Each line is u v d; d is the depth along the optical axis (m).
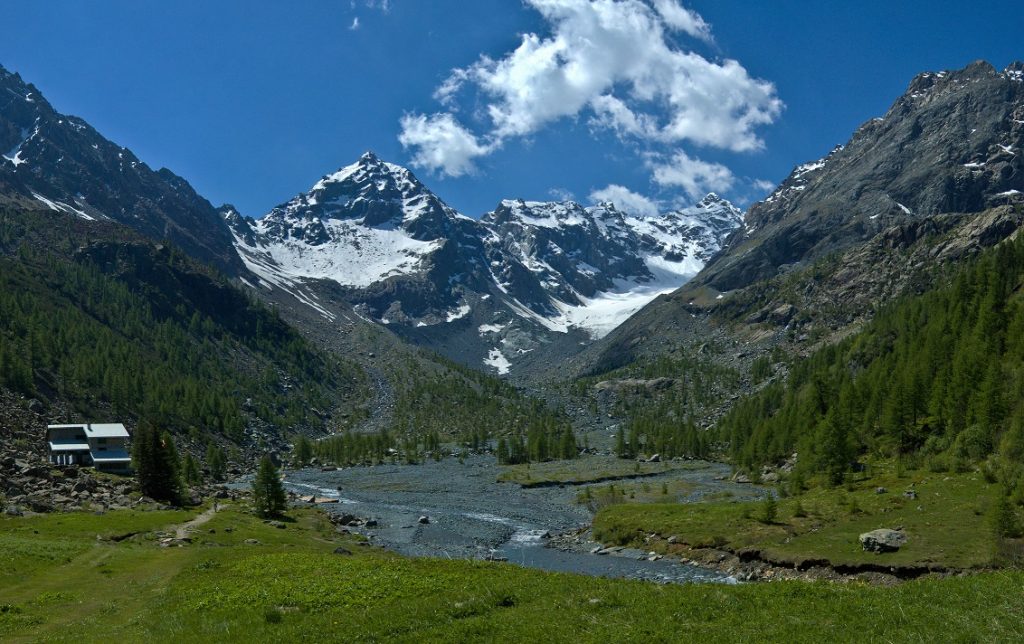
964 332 130.50
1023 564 54.00
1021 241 171.75
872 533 63.19
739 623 28.27
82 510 84.69
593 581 38.97
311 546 73.69
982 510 65.75
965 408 103.88
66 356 189.62
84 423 141.88
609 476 156.75
